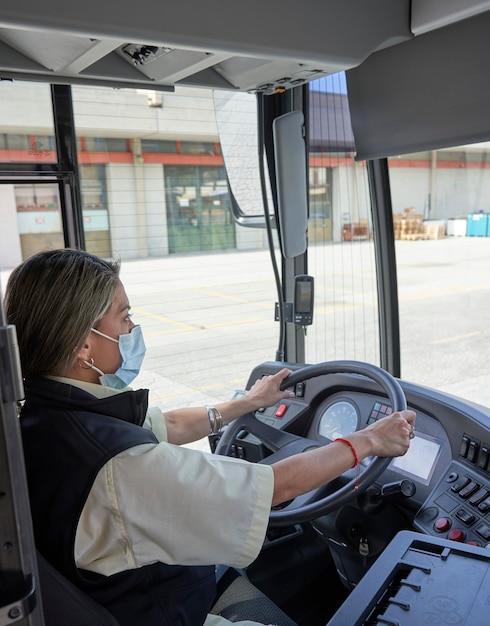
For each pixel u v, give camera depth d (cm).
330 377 183
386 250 269
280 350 281
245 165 264
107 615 91
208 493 97
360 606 97
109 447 94
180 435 157
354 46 151
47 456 94
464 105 185
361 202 266
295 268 276
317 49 146
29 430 98
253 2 134
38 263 104
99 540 92
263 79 181
